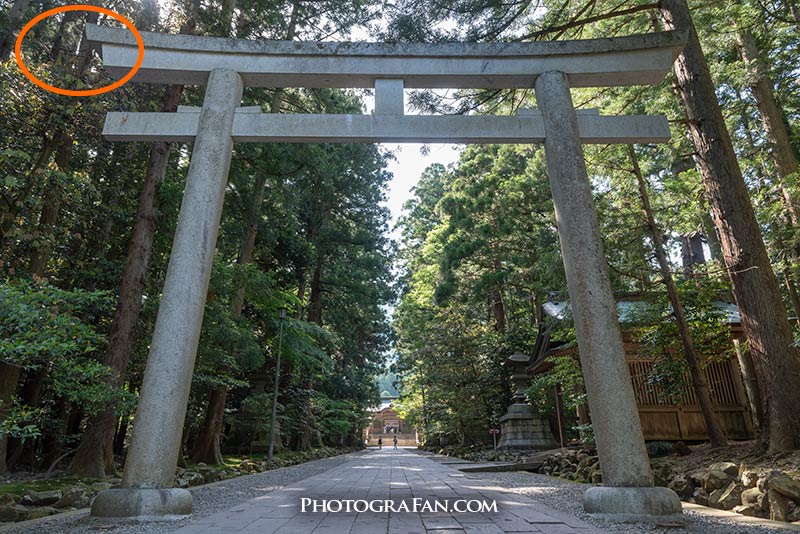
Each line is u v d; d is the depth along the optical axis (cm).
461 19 887
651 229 955
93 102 757
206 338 1129
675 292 903
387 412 7169
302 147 1327
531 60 660
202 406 1669
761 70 962
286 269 2117
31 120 748
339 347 2922
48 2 935
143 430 505
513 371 1866
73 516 529
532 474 1098
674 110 1042
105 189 1129
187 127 627
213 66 645
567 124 624
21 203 699
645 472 495
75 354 568
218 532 409
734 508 511
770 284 680
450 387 2173
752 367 945
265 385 2083
